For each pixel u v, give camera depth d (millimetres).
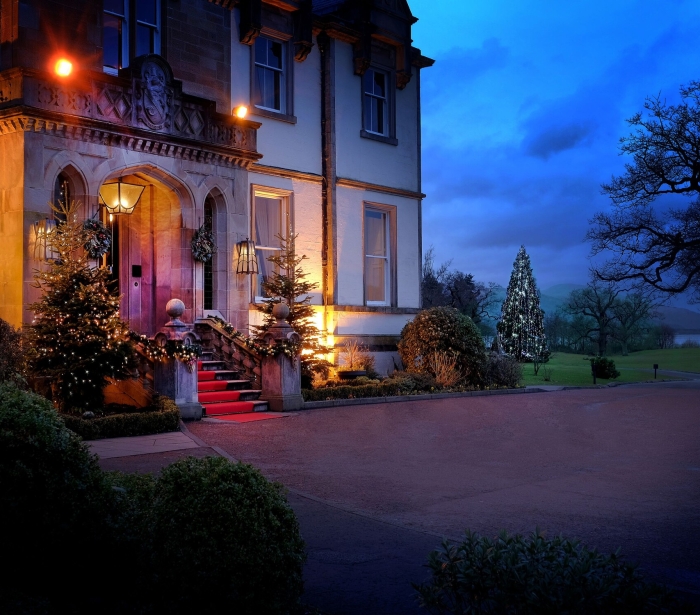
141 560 4613
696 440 13062
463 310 50062
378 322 23047
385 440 12461
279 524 4609
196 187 17234
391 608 5059
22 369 12367
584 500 8391
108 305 13281
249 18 19359
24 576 4484
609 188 38938
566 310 82062
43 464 4590
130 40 17141
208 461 4961
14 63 14734
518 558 3775
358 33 22484
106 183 16688
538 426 14602
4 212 14312
